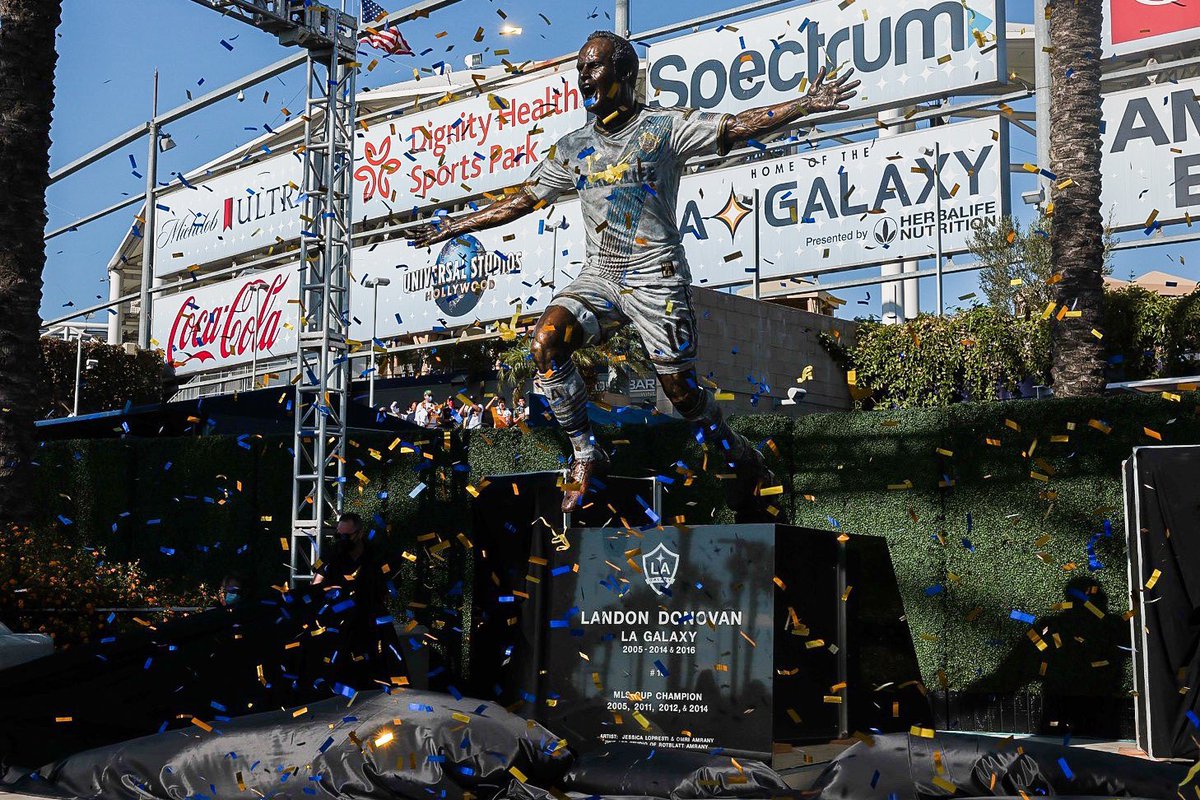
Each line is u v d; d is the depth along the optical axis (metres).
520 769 6.89
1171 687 8.14
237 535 14.73
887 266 23.09
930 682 10.77
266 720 7.45
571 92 21.36
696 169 20.62
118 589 11.82
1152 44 16.33
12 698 8.67
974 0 17.50
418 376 20.73
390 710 7.15
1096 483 10.26
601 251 7.49
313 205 13.81
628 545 7.61
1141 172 16.42
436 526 13.11
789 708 7.04
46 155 13.11
